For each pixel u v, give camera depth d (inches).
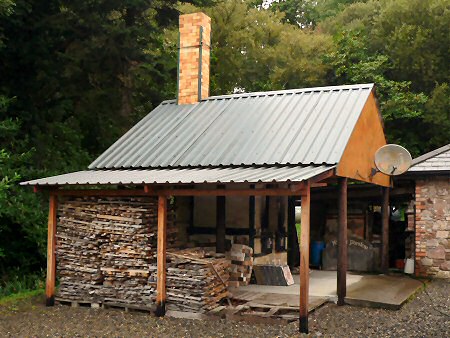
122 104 725.9
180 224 498.3
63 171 643.5
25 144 598.5
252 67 1159.6
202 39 545.3
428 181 537.6
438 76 981.2
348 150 406.3
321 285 463.5
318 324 341.1
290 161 385.7
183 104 543.5
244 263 463.2
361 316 362.0
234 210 490.6
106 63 660.1
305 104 472.1
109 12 631.8
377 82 947.3
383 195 543.5
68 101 693.9
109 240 399.5
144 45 719.7
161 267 376.8
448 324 340.5
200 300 369.7
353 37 1043.9
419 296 434.3
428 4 1001.5
